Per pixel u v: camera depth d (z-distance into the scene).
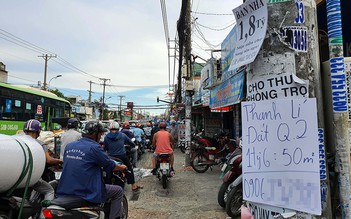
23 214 3.40
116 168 4.10
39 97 16.52
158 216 5.62
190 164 10.73
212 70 13.84
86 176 3.54
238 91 7.52
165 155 8.02
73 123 6.54
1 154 2.80
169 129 19.58
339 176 2.35
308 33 2.48
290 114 2.42
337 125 2.37
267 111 2.53
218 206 6.18
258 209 2.52
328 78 2.57
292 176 2.37
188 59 12.38
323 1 3.94
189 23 12.22
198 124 23.03
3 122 13.27
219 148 10.54
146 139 18.17
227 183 5.88
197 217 5.50
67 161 3.62
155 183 8.56
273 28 2.54
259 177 2.51
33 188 3.66
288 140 2.41
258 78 2.60
